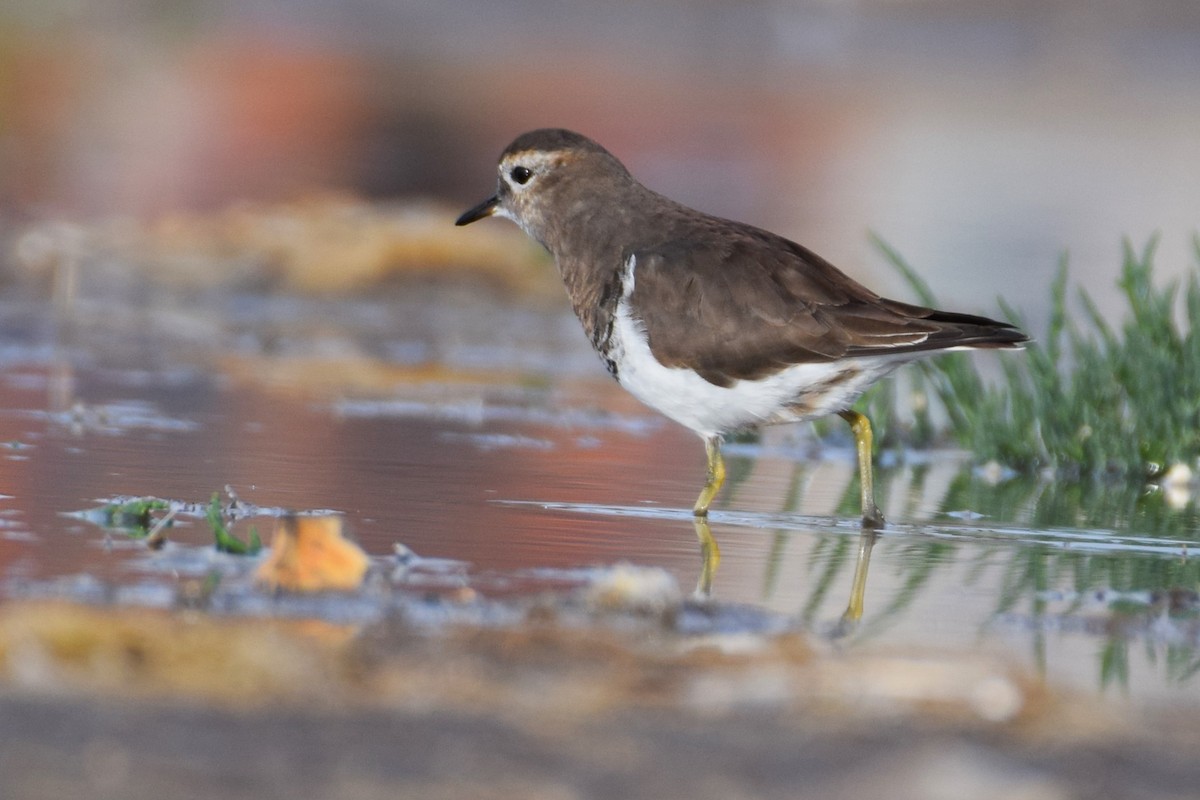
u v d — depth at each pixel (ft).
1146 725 21.81
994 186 112.16
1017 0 215.31
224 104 130.82
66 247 71.72
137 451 40.50
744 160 116.47
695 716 21.22
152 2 182.91
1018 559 33.78
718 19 203.72
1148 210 104.12
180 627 24.23
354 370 56.75
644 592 26.99
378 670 22.59
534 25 192.13
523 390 54.95
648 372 36.65
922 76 169.99
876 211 99.04
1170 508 41.09
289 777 18.39
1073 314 70.64
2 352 55.52
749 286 35.73
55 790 17.70
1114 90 167.94
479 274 75.00
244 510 34.17
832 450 48.55
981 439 47.14
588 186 38.78
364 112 127.03
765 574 31.24
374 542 31.94
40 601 25.54
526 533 33.63
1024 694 22.90
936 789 18.76
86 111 123.34
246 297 70.13
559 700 21.63
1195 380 46.03
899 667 24.12
